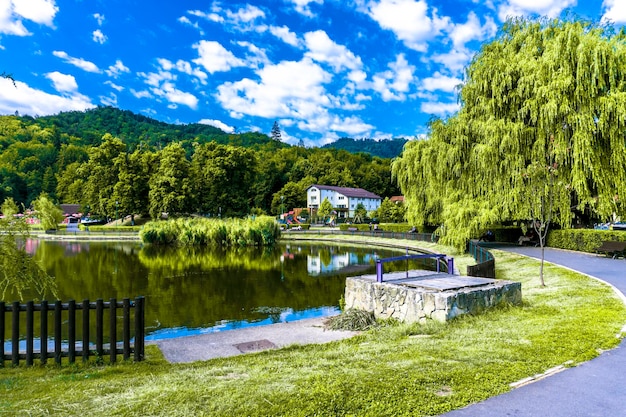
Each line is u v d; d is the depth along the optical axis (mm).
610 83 19312
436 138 27281
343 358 6223
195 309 14281
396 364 5578
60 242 50281
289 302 15391
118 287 18797
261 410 4156
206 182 70500
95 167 69688
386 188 124688
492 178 21719
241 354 7824
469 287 9602
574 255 21125
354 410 4141
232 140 172875
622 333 6852
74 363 7027
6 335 11180
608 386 4777
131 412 4246
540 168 13930
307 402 4305
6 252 7641
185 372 6125
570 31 19250
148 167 70375
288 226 68812
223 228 45531
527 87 20172
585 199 19688
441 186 26969
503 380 4898
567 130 19625
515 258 21234
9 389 5410
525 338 6711
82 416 4211
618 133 18844
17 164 111250
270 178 112312
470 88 23703
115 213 65875
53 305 6996
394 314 9734
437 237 33344
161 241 46469
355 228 61562
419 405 4230
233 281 20500
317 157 129875
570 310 8938
